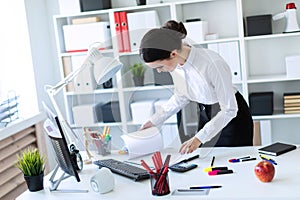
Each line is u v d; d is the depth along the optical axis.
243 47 3.67
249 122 2.76
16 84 4.02
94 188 2.04
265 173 1.92
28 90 4.02
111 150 2.37
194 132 2.39
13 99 3.55
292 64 3.60
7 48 3.96
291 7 3.63
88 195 2.02
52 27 4.33
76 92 2.39
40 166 2.16
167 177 1.94
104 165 2.33
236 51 3.69
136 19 3.81
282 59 3.90
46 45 4.27
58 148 2.10
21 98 4.02
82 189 2.09
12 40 3.98
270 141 3.74
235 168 2.16
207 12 3.95
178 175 2.16
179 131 2.41
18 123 3.36
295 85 3.91
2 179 3.09
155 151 2.32
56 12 4.30
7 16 3.95
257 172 1.94
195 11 3.98
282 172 2.05
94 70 2.34
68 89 4.07
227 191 1.89
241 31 3.66
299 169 2.06
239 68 3.71
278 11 3.84
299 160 2.19
